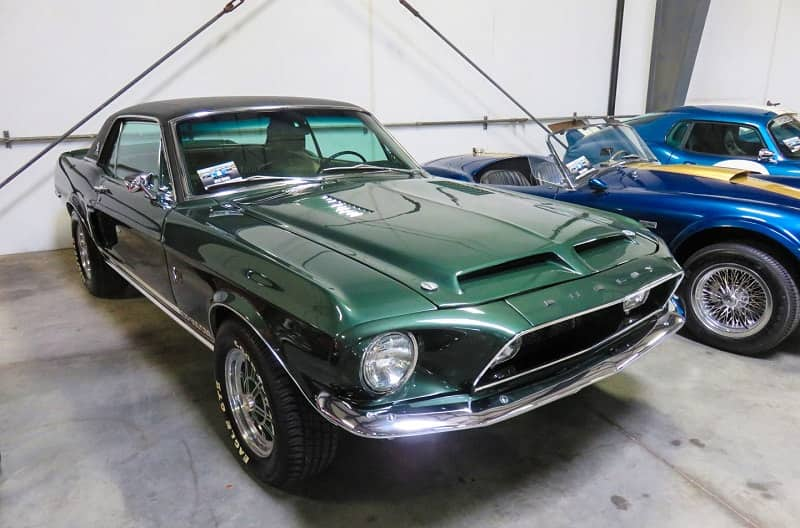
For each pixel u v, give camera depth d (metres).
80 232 3.98
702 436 2.40
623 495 2.04
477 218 2.27
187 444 2.35
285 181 2.72
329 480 2.13
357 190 2.66
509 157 4.46
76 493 2.06
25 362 3.08
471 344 1.62
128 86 4.85
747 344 3.11
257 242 2.04
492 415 1.66
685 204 3.16
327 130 3.03
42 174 5.11
